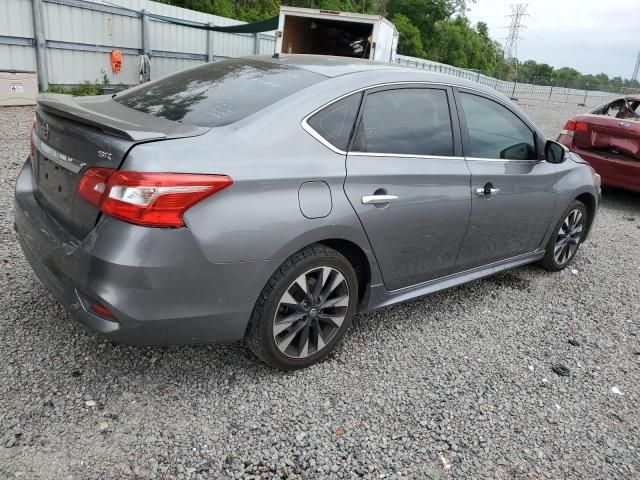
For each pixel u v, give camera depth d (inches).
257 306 109.2
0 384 106.3
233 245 99.0
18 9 474.9
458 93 146.8
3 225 179.5
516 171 160.9
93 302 96.5
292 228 105.7
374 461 100.0
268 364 117.4
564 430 115.5
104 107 119.0
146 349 123.3
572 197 187.0
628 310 179.2
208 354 124.7
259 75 126.1
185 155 95.7
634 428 119.3
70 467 90.0
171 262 94.0
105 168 94.3
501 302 173.8
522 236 172.7
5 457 90.0
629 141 289.3
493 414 117.6
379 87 127.0
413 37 2204.7
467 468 101.5
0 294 137.1
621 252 238.8
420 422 111.8
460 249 149.0
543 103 1255.5
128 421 101.7
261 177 101.6
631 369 143.3
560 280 197.6
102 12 559.5
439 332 149.5
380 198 120.5
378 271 128.3
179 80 134.0
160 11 670.5
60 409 102.1
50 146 110.4
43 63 503.8
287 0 1582.2
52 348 119.2
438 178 135.0
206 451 97.0
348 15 488.1
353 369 126.8
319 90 117.5
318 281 116.4
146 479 89.5
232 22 778.8
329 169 112.5
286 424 106.2
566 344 152.0
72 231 102.2
